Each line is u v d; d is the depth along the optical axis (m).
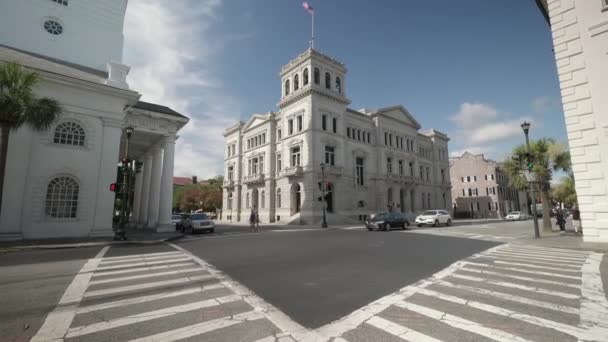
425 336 3.81
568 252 10.95
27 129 16.12
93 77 19.33
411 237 17.44
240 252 11.69
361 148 42.62
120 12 23.38
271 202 41.12
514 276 7.07
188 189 68.00
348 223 35.72
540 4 14.41
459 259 9.64
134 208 32.91
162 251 12.26
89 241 15.70
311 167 35.25
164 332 4.02
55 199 16.84
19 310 4.90
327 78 39.84
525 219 47.38
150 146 28.84
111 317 4.58
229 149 54.47
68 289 6.19
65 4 20.84
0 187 12.81
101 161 18.30
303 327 4.18
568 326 4.06
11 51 16.64
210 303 5.27
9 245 13.64
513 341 3.62
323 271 7.95
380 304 5.16
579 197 11.69
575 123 11.86
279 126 42.16
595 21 11.64
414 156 52.22
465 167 66.25
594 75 11.53
